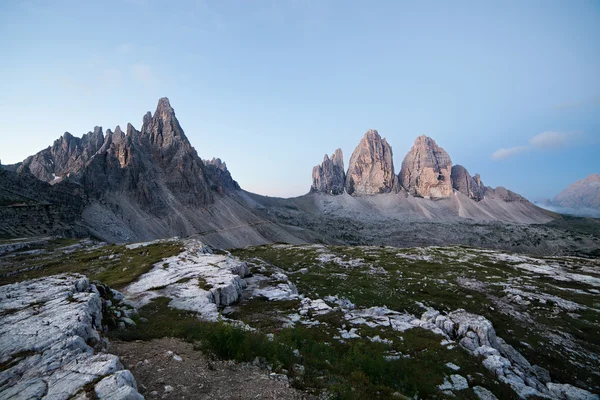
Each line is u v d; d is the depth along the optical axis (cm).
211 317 2759
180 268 4772
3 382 1085
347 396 1409
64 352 1292
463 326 3216
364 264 9656
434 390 1934
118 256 6169
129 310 2547
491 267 9569
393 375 2025
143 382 1264
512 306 6016
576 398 2564
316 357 1998
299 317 3272
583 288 7356
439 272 8725
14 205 11469
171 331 2062
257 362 1634
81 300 1994
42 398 980
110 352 1595
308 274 7950
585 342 4559
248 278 5078
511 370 2580
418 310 5566
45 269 5212
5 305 1903
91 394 989
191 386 1278
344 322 3180
